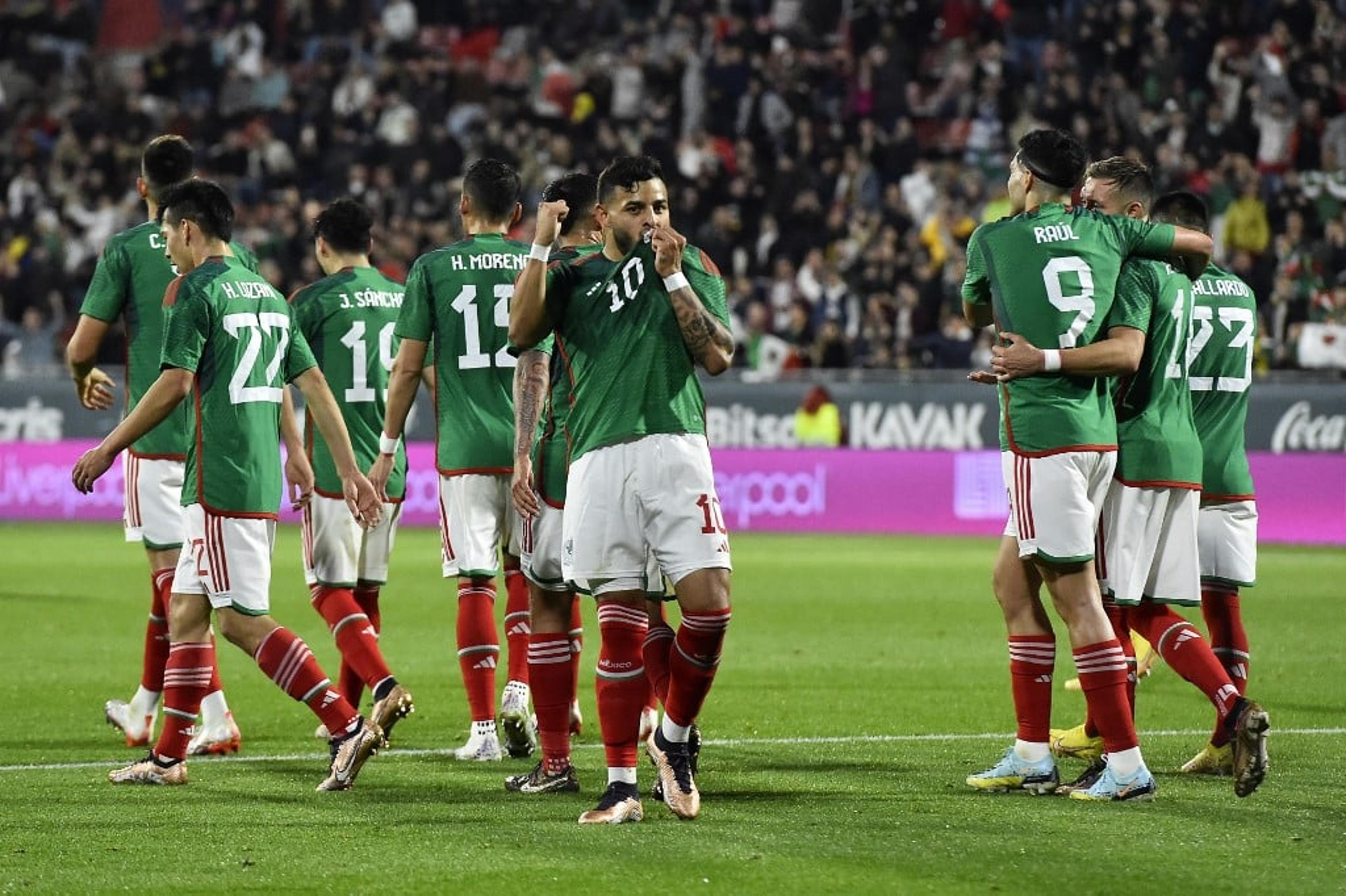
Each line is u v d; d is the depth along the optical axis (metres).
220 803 22.31
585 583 20.98
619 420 20.64
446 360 27.20
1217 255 78.88
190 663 23.88
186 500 23.78
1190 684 34.47
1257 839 19.70
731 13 96.25
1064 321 21.95
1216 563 25.70
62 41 107.62
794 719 29.86
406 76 95.69
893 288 78.81
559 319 21.06
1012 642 22.91
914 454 72.00
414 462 75.25
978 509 71.19
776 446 73.62
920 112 91.81
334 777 23.16
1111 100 85.62
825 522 72.88
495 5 102.62
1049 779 22.73
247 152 93.81
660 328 20.56
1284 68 85.44
